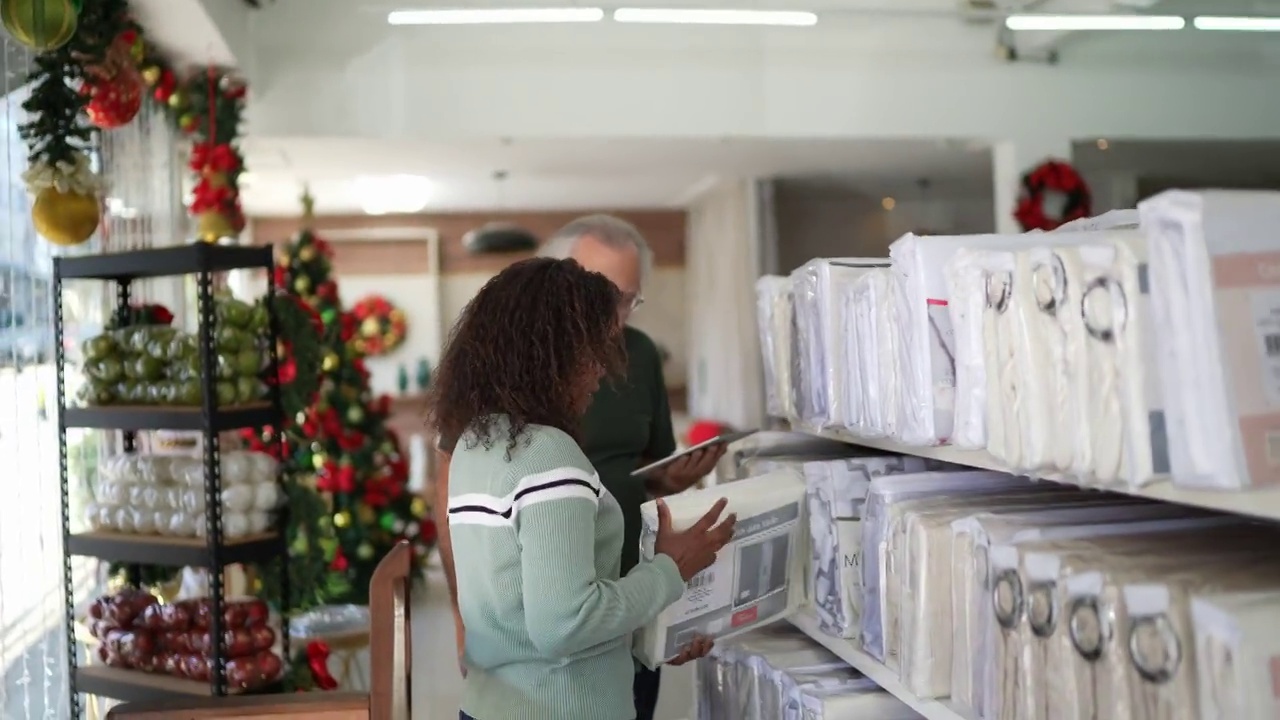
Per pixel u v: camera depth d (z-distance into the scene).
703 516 1.78
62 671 2.65
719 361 8.50
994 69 5.51
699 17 4.37
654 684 2.45
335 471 4.81
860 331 1.72
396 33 4.96
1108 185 7.94
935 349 1.45
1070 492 1.63
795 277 2.06
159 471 2.59
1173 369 0.98
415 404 9.15
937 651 1.49
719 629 1.91
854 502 1.86
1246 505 0.93
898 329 1.56
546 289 1.61
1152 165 7.51
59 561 2.66
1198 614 0.97
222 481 2.55
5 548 2.33
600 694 1.59
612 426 2.41
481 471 1.57
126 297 2.78
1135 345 1.03
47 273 2.65
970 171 7.38
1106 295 1.07
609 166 6.75
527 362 1.57
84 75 2.35
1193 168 7.70
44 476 2.58
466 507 1.58
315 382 3.01
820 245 8.86
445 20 4.20
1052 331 1.15
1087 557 1.17
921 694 1.50
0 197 2.39
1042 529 1.31
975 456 1.42
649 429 2.54
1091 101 5.61
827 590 1.91
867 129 5.38
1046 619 1.19
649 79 5.18
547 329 1.59
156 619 2.51
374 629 1.57
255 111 4.86
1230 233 0.95
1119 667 1.07
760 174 7.43
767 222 7.70
